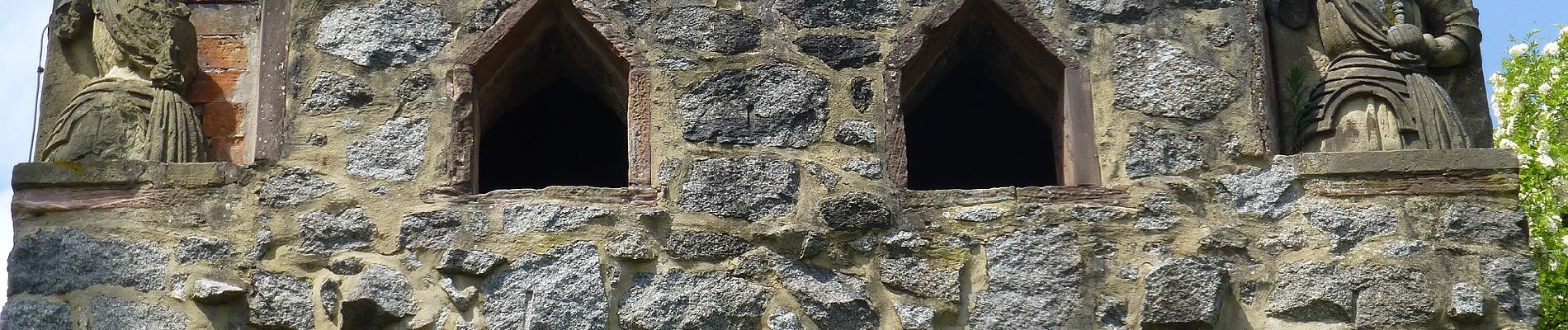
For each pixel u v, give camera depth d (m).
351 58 7.72
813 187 7.54
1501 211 7.48
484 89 7.90
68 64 7.94
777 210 7.49
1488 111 7.95
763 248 7.41
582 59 8.03
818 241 7.43
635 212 7.43
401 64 7.73
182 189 7.45
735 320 7.29
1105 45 7.87
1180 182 7.57
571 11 7.83
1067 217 7.48
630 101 7.67
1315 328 7.34
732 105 7.68
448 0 7.86
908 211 7.50
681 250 7.39
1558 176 10.97
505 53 7.86
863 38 7.84
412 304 7.28
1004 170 9.78
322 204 7.45
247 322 7.28
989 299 7.36
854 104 7.71
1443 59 7.94
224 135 7.86
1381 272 7.38
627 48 7.78
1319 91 7.86
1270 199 7.54
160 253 7.35
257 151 7.53
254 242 7.38
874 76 7.77
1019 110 9.23
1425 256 7.41
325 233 7.39
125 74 7.78
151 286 7.31
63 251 7.35
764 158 7.58
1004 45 8.01
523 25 7.84
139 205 7.43
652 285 7.33
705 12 7.85
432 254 7.36
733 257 7.39
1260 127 7.70
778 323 7.29
